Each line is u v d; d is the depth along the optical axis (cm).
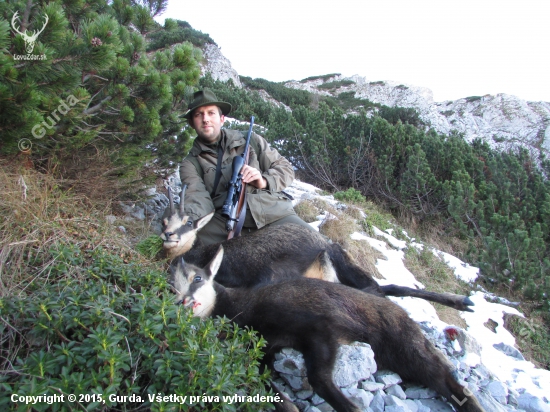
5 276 288
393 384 318
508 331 677
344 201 956
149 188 596
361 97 3928
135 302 270
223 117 534
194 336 239
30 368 204
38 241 321
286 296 321
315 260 432
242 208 471
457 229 1019
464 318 637
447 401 311
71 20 463
